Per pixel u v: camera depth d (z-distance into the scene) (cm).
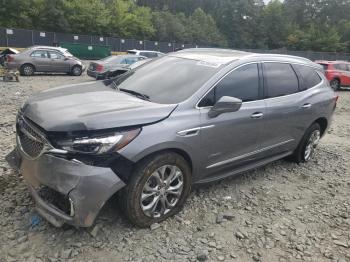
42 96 404
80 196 319
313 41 8212
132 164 340
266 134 493
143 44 4781
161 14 7306
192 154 394
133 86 454
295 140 567
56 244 342
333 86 2042
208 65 453
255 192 491
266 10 9062
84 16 5325
